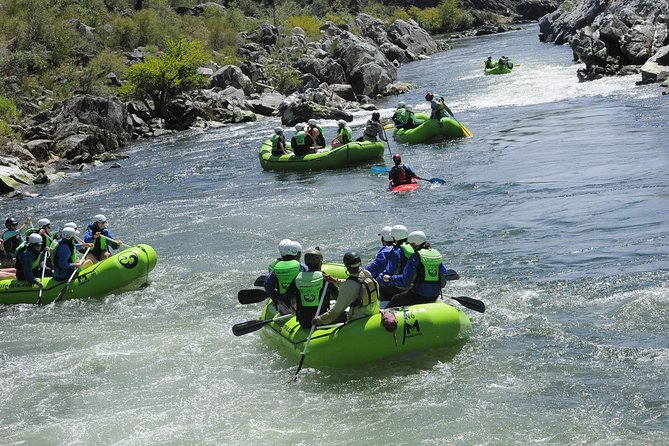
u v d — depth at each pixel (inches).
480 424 281.9
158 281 486.9
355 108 1331.2
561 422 278.2
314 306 343.6
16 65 1429.6
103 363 362.0
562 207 561.9
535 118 984.3
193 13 2149.4
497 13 3376.0
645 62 1243.8
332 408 303.7
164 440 287.6
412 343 336.8
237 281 473.7
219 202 711.7
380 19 2913.4
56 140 1106.1
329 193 697.6
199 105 1322.6
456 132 903.1
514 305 388.5
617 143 769.6
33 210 769.6
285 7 2628.0
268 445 279.1
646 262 426.0
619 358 321.7
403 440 275.9
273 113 1371.8
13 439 296.4
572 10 2009.1
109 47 1702.8
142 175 911.0
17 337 408.8
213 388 328.2
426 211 596.7
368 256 494.0
